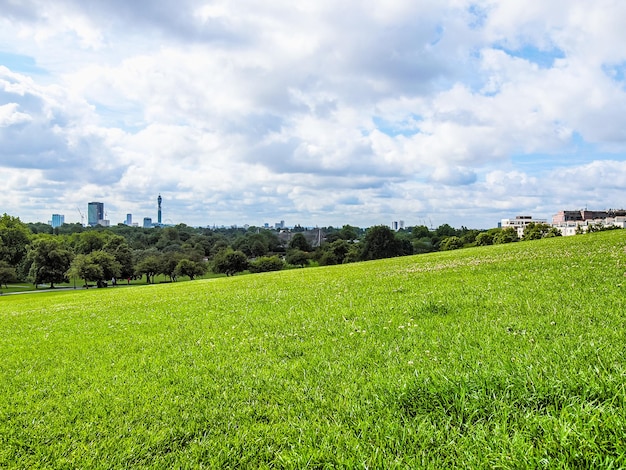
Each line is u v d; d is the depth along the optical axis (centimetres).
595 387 385
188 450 429
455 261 2211
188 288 2723
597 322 664
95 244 14525
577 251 1845
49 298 3503
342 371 595
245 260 14112
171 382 645
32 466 424
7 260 11862
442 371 502
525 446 324
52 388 667
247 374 641
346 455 377
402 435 389
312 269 3609
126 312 1575
